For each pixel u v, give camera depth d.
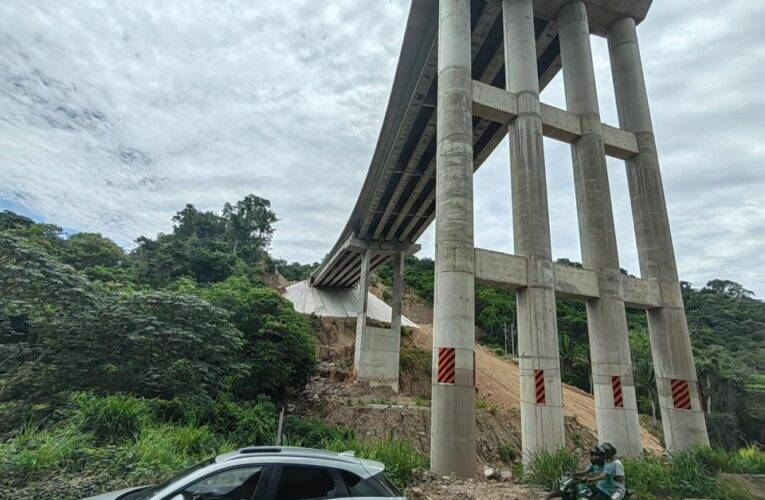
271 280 76.19
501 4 21.72
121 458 10.41
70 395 15.66
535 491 10.02
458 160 15.92
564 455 11.48
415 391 45.19
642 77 21.92
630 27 22.61
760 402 56.59
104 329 17.11
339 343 56.06
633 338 75.75
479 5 22.75
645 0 22.30
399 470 10.51
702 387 60.03
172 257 58.28
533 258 16.23
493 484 10.99
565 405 48.75
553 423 14.50
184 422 17.44
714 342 79.62
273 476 5.10
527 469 12.16
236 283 45.56
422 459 12.30
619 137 20.27
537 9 21.69
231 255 71.31
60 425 12.95
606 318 17.05
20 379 15.22
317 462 5.28
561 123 18.92
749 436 54.19
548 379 15.02
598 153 18.88
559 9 21.75
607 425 16.05
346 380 43.31
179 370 17.95
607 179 18.72
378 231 46.75
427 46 24.97
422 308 91.69
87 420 12.85
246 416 20.55
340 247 53.84
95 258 53.94
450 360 14.06
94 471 9.64
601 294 17.36
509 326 86.88
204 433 13.74
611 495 7.48
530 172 17.08
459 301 14.55
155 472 9.96
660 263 18.98
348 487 5.13
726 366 61.94
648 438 47.56
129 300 18.42
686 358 17.75
